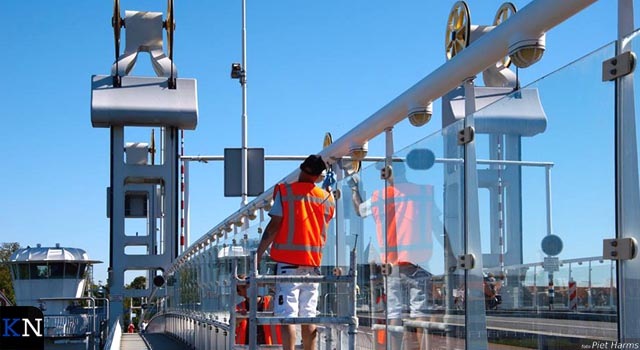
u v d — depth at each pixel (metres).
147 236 45.44
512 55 6.54
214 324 16.48
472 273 6.36
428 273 7.26
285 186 8.49
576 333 4.89
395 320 8.11
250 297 7.42
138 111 43.25
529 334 5.45
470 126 6.45
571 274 4.95
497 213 5.95
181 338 26.36
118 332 26.39
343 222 9.87
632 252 4.38
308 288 8.64
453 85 7.78
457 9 11.84
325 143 17.19
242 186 27.83
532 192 5.41
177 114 43.38
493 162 6.00
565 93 5.02
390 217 8.25
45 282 59.56
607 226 4.59
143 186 53.62
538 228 5.32
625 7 5.09
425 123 8.50
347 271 9.61
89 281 63.31
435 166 7.13
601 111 4.65
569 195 4.95
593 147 4.72
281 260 8.41
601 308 4.64
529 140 5.45
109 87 43.50
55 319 42.34
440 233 7.00
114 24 43.44
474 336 6.31
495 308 5.96
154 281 40.28
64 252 60.12
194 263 21.77
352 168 12.00
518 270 5.60
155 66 45.84
